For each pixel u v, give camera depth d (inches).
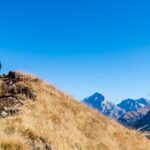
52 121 809.5
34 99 971.3
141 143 1120.2
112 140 960.3
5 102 868.0
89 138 863.7
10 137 532.4
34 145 570.9
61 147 630.5
